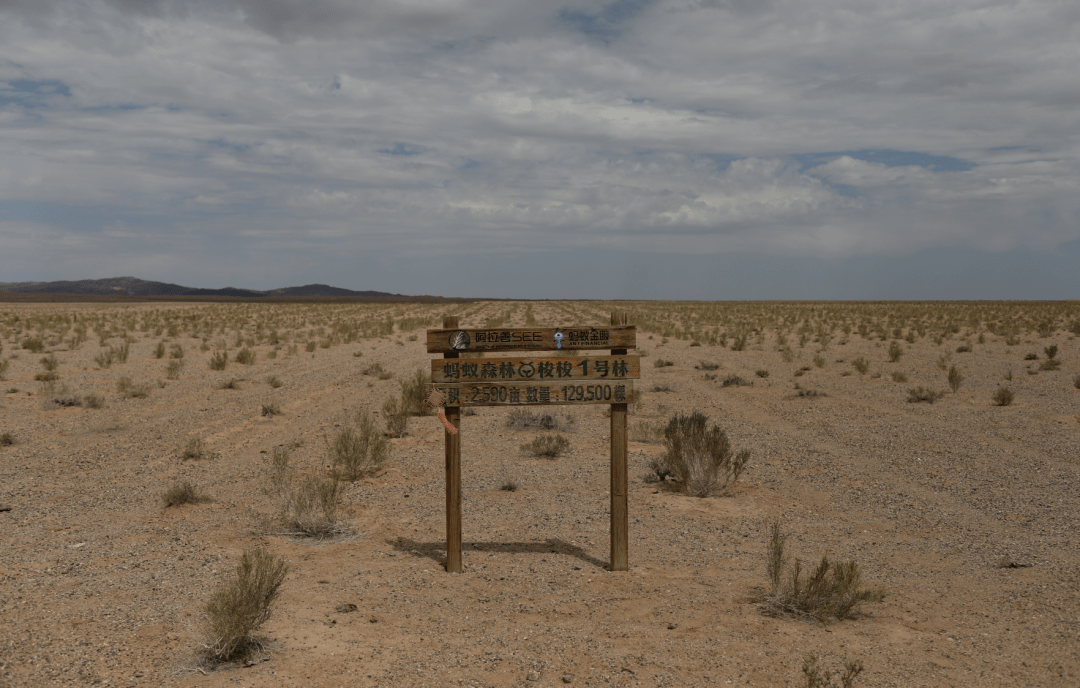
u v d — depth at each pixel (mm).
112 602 5855
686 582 6625
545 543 7891
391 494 10047
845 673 4719
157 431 14523
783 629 5512
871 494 9867
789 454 12445
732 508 9320
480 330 7027
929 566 7055
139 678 4531
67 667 4641
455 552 6855
